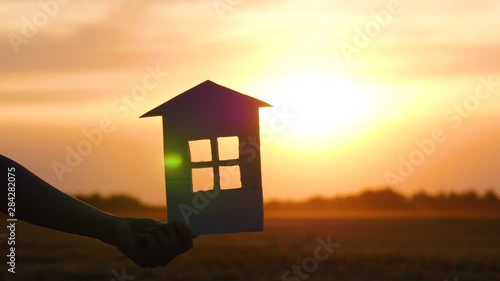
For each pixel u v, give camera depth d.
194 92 3.58
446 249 52.12
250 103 3.56
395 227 98.00
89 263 38.78
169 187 3.55
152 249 3.52
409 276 35.84
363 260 42.94
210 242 60.31
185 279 34.34
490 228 94.38
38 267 35.91
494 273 36.72
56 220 3.74
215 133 3.56
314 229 89.56
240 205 3.55
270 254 46.72
